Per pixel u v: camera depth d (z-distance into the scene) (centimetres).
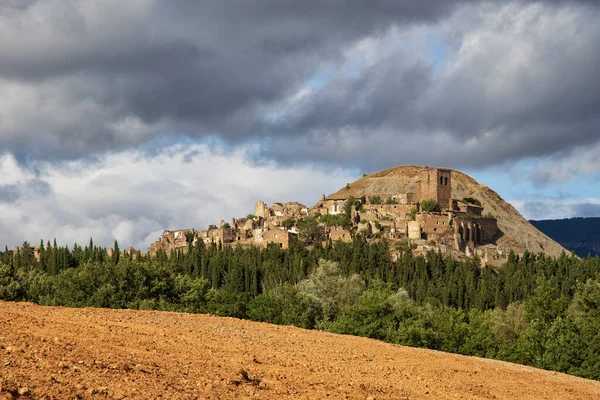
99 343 3122
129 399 2155
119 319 4238
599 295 9181
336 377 3209
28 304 4606
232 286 15850
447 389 3447
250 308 8906
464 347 8350
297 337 4484
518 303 14362
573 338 7275
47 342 2908
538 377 4616
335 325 7981
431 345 7912
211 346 3541
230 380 2689
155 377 2520
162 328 3984
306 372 3200
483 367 4597
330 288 10950
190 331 4006
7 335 2934
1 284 9375
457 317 11675
